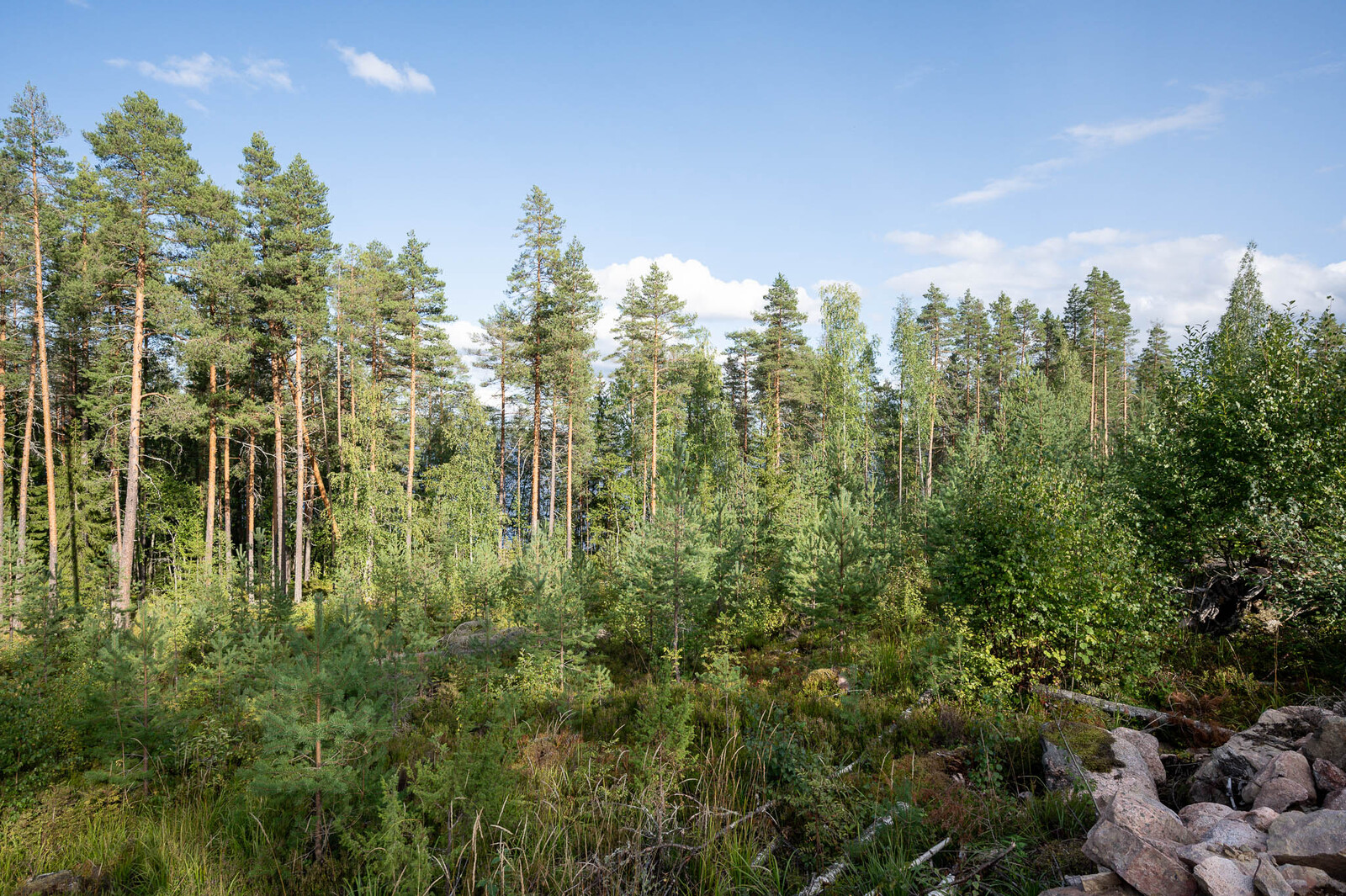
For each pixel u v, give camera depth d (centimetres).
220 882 539
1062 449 3052
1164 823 407
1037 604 906
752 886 472
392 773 613
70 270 2614
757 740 725
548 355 3556
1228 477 1046
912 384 4525
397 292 3791
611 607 1891
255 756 925
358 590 2262
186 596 2303
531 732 948
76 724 848
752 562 2131
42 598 1276
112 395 2656
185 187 2583
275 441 3238
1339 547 789
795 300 4362
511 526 4606
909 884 432
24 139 2364
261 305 3172
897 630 1395
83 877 577
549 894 472
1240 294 3697
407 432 4069
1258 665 871
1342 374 985
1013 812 534
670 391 3888
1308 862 336
